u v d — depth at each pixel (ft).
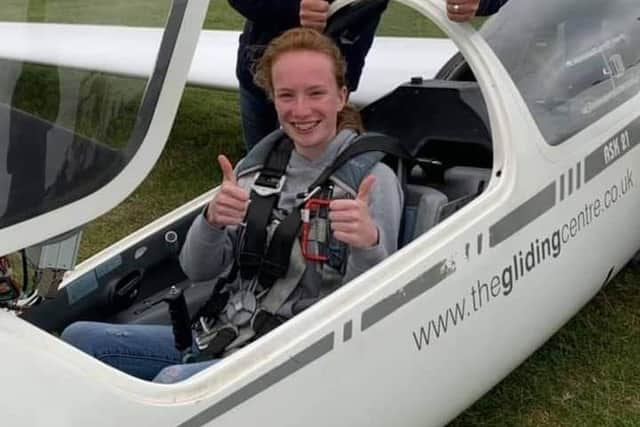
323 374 6.15
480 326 7.36
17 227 5.07
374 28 9.00
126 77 5.41
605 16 9.14
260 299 6.89
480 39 7.54
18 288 5.48
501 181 7.28
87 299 7.84
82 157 5.28
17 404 4.92
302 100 6.84
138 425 5.26
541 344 8.75
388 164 7.36
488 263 7.23
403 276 6.51
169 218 8.28
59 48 5.35
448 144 8.18
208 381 5.57
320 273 6.79
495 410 9.04
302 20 8.34
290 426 6.05
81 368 5.20
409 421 7.14
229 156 15.56
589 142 8.24
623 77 9.05
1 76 5.24
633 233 9.49
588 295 9.14
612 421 8.86
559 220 7.97
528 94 8.12
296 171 7.05
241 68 10.25
